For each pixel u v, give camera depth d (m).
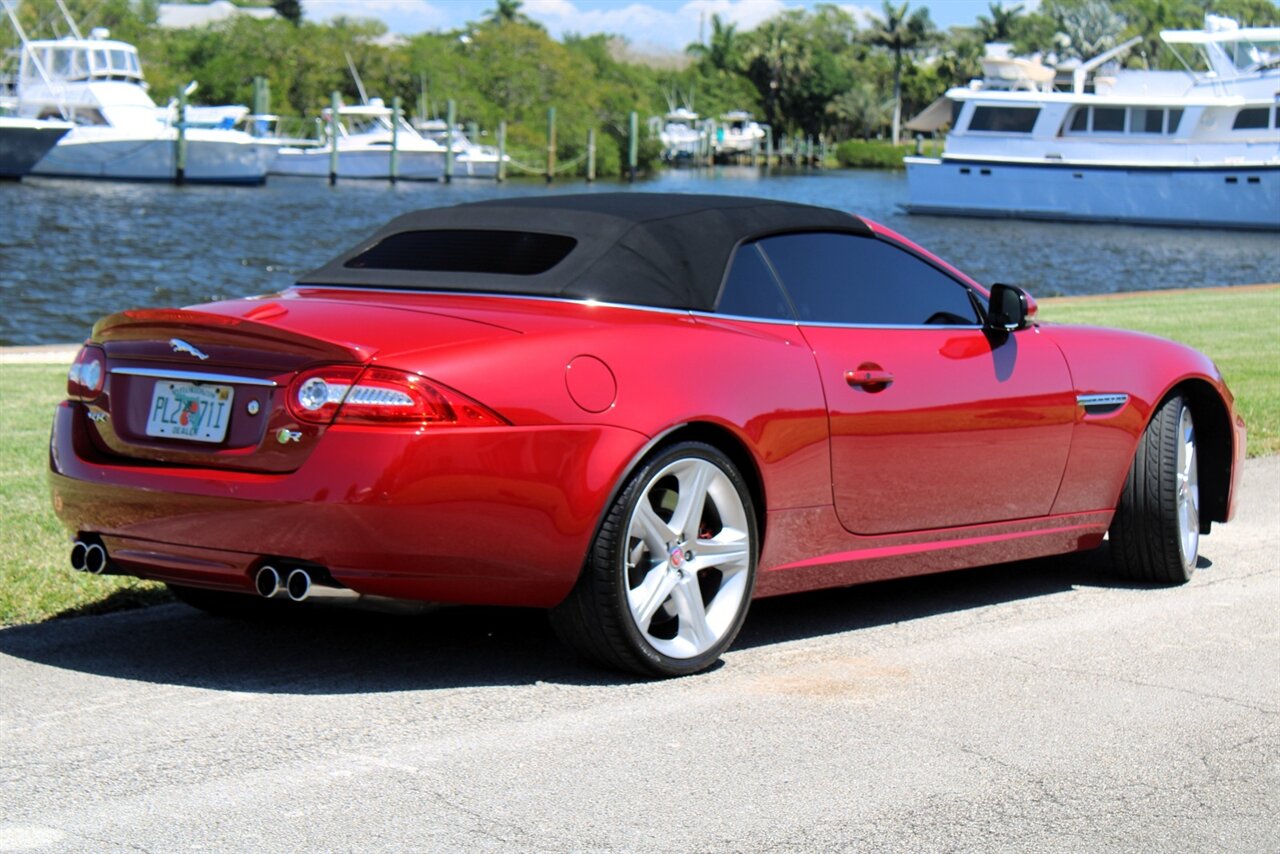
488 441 3.88
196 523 3.97
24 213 51.31
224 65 106.06
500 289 4.43
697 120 139.25
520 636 4.74
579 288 4.37
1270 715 4.09
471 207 4.91
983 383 5.01
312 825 3.17
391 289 4.57
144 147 66.19
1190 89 54.16
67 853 3.00
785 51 163.38
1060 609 5.29
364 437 3.80
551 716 3.94
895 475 4.78
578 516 4.01
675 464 4.20
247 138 68.19
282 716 3.91
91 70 66.19
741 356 4.40
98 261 38.03
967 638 4.86
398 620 4.93
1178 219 53.31
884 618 5.14
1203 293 20.75
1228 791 3.51
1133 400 5.48
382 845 3.07
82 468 4.21
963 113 56.62
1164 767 3.66
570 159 111.50
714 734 3.83
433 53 111.69
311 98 106.69
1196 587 5.67
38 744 3.67
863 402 4.66
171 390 4.12
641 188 91.75
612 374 4.11
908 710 4.07
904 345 4.87
